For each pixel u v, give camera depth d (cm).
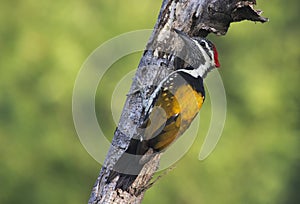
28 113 1520
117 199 798
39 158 1531
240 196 1576
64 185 1541
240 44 1658
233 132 1598
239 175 1587
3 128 1522
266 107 1616
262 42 1662
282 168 1599
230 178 1573
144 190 805
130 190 799
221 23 841
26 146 1524
